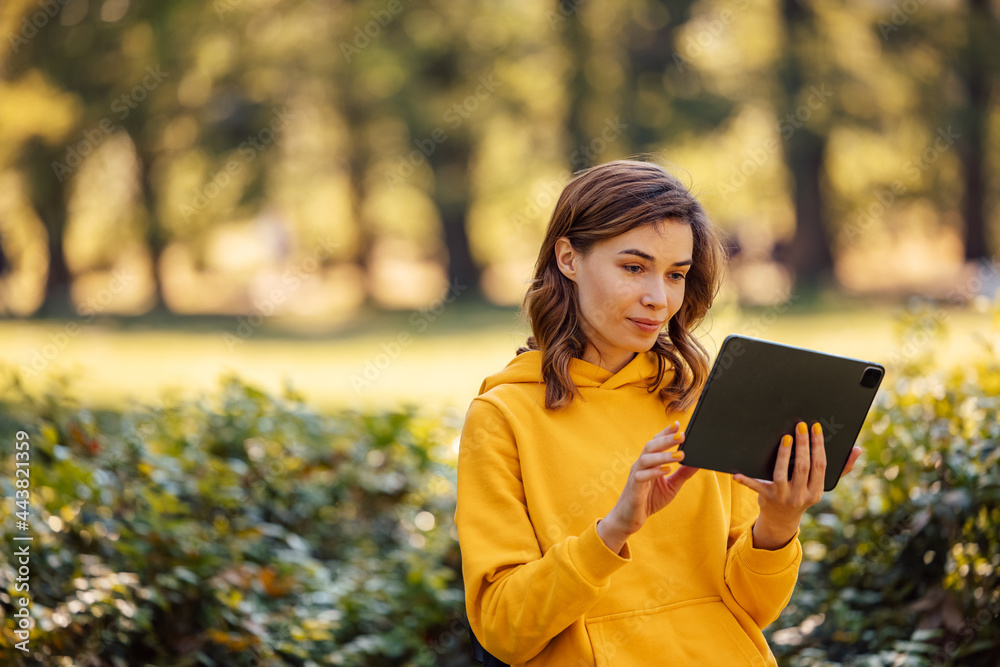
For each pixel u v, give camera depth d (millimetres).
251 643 3150
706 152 21797
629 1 22312
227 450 4328
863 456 3352
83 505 3199
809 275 22562
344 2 21625
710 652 1697
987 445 2891
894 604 3170
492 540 1695
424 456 4574
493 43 22078
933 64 21375
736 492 1914
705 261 1888
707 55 22375
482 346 14977
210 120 21062
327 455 4602
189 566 3266
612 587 1708
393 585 3969
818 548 3602
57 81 19969
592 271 1760
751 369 1552
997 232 22812
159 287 21906
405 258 31734
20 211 21484
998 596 2857
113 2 20656
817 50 21328
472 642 1855
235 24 20906
